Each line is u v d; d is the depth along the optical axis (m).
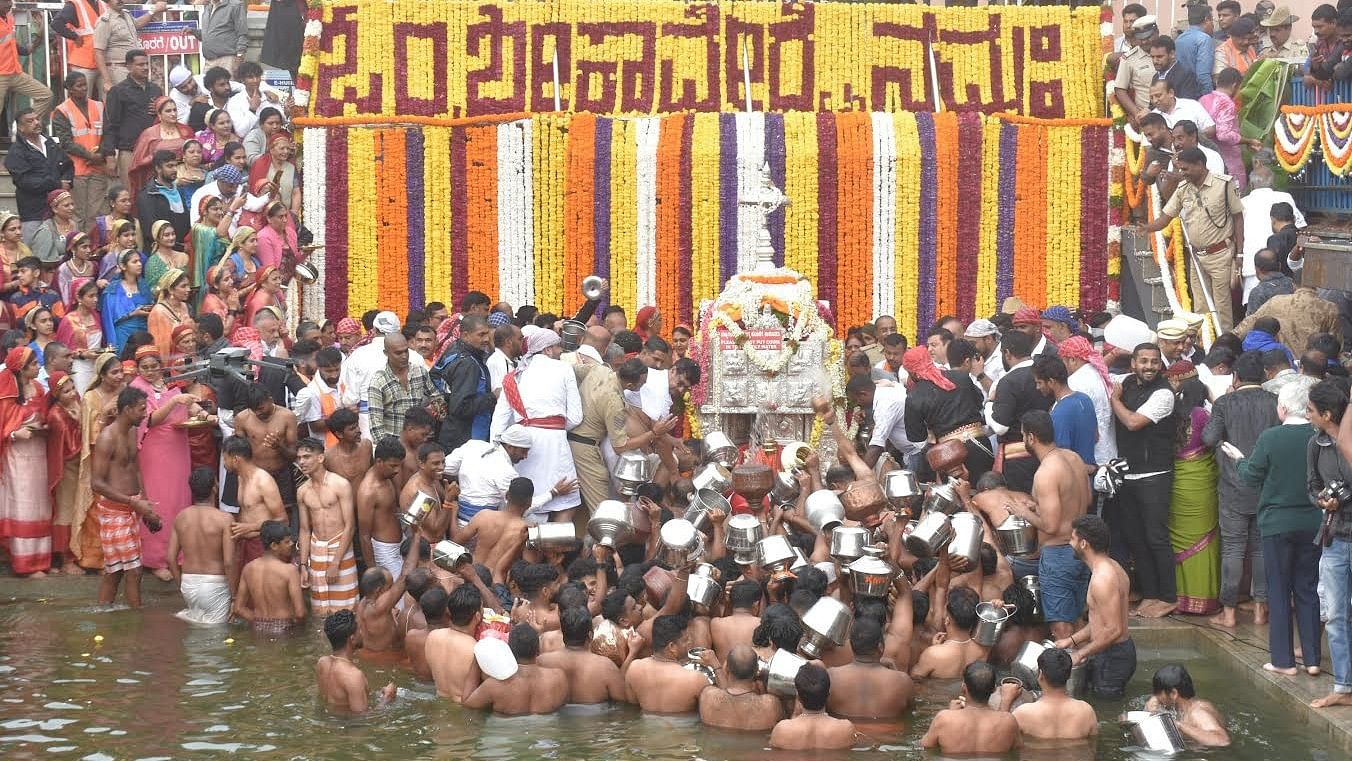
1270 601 8.81
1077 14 14.73
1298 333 10.95
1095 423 9.88
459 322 12.21
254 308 12.44
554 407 10.91
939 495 9.49
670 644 8.36
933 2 17.00
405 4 14.40
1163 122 13.55
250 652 9.59
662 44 14.52
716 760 7.62
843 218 14.08
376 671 9.23
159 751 7.79
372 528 10.45
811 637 8.23
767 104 14.43
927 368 10.80
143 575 11.44
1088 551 8.59
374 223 14.05
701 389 12.03
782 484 10.30
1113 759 7.63
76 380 11.73
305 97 14.08
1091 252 14.31
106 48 15.63
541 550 9.86
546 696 8.41
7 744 7.88
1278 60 14.29
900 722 8.20
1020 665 8.45
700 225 13.96
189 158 13.52
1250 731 8.08
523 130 14.03
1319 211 13.99
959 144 14.12
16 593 11.00
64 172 14.06
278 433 10.80
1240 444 9.63
